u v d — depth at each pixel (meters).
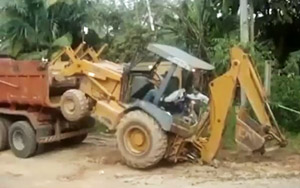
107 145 10.31
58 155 9.34
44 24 15.01
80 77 9.17
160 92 8.02
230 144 9.33
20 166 8.45
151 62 8.37
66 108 8.88
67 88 9.51
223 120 7.98
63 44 14.25
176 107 8.20
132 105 8.12
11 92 9.49
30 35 14.88
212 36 13.59
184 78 8.23
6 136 9.64
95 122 10.36
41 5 14.74
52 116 9.41
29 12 14.91
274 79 12.20
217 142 8.05
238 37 12.84
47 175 7.74
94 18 16.16
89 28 16.06
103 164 8.47
